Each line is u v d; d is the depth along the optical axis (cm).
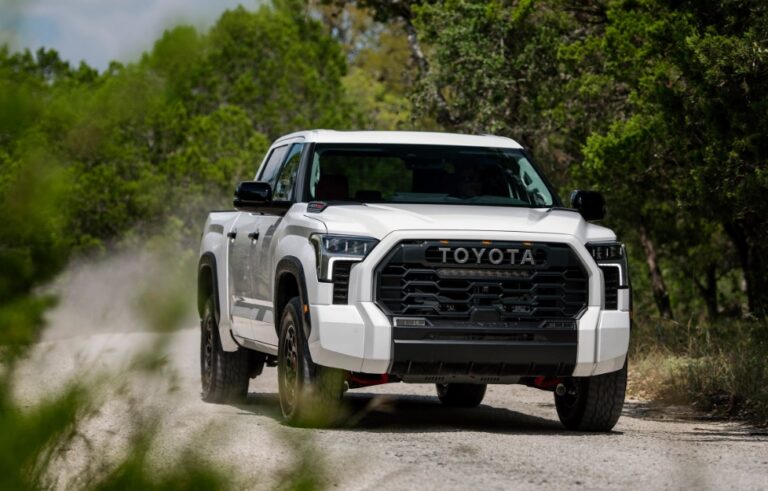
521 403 1780
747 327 2445
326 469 412
